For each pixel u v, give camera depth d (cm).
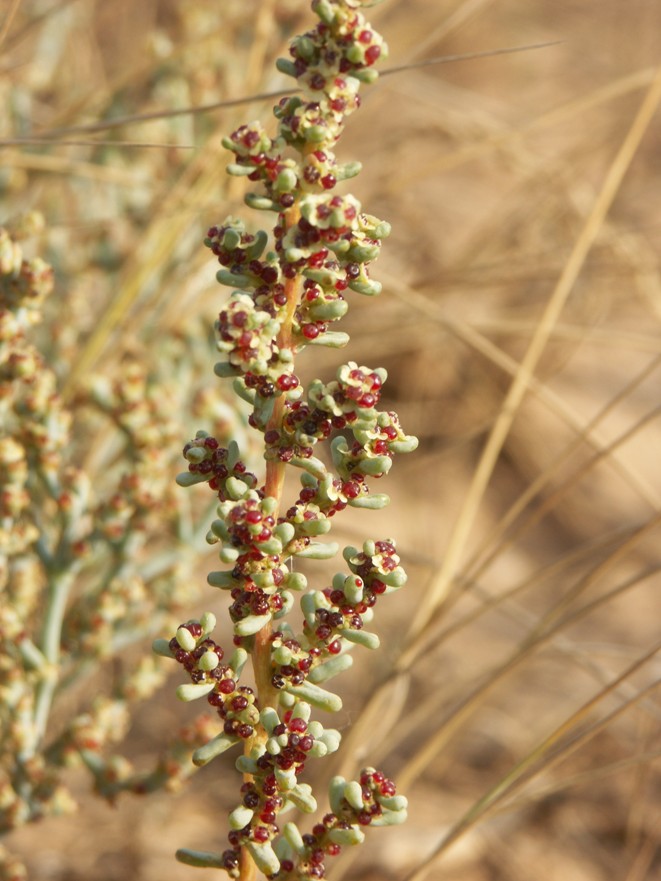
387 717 55
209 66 75
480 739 79
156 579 52
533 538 106
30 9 80
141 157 75
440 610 51
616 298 96
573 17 149
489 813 46
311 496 34
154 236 67
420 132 93
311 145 32
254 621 33
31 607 49
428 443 107
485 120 90
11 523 46
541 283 100
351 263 33
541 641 49
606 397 121
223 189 67
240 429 54
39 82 79
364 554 34
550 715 82
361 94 86
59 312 65
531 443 112
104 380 57
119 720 49
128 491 48
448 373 107
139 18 97
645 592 101
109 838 67
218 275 33
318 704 34
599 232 86
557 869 71
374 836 70
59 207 74
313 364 87
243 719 34
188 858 35
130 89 76
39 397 46
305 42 32
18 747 47
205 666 33
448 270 82
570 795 75
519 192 100
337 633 34
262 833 34
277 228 33
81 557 47
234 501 33
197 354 62
